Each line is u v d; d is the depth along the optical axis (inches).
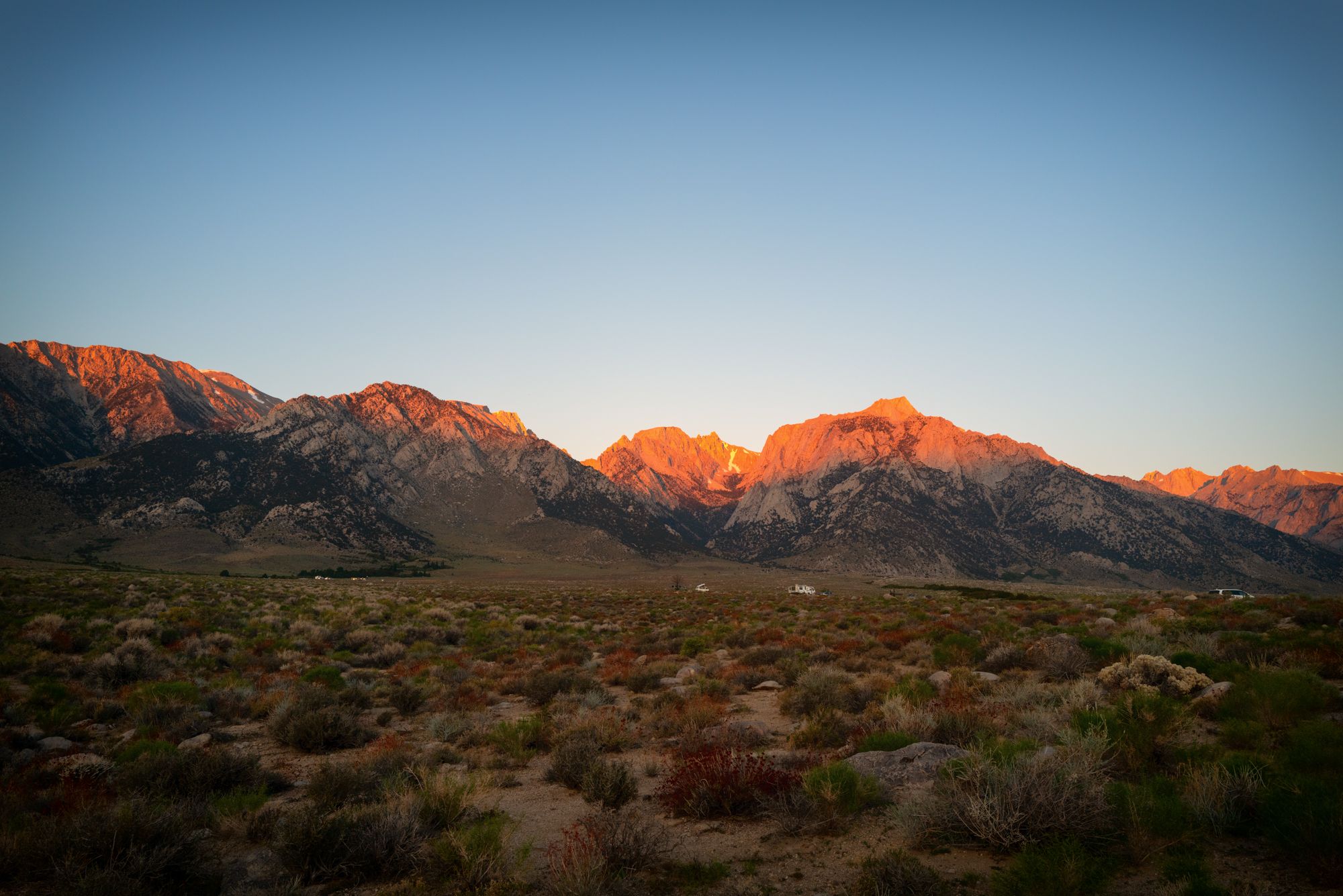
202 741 532.4
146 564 6884.8
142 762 409.4
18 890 280.4
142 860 279.0
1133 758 344.8
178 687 683.4
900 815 298.8
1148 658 532.4
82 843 286.0
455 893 272.1
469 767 462.6
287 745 548.4
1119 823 270.2
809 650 991.6
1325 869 229.6
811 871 272.4
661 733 538.9
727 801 344.8
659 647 1097.4
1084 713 387.2
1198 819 277.0
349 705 663.8
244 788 403.2
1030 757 311.4
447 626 1521.9
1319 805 249.3
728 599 2888.8
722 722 538.9
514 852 303.9
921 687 567.5
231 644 1120.2
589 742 450.6
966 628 1114.1
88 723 613.6
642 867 285.0
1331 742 331.3
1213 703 461.7
